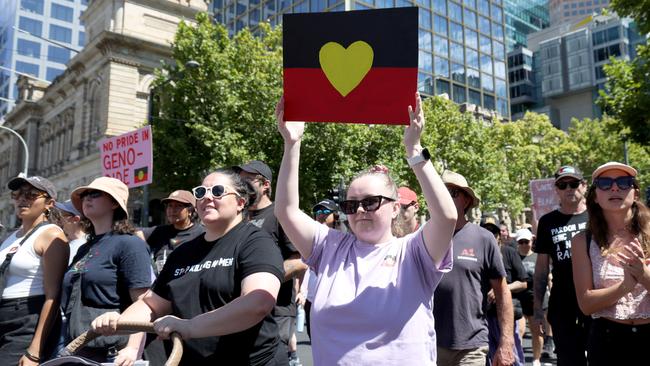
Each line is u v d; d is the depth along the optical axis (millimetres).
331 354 2340
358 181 2584
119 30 30281
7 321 3650
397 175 24172
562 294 4418
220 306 2494
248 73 22562
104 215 3682
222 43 23094
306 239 2652
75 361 2102
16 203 3982
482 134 32562
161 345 3891
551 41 96125
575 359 4242
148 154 8359
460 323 3697
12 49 75562
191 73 22406
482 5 59625
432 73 51375
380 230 2539
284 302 4004
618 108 14453
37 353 3494
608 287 3152
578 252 3428
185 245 2793
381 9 2477
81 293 3416
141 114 30484
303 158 22766
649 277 2820
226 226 2713
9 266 3729
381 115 2445
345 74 2500
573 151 42500
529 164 40844
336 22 2521
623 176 3219
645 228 3193
